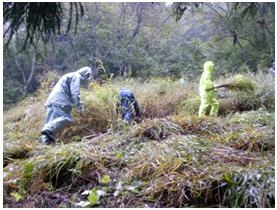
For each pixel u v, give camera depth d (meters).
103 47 14.95
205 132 4.00
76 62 13.94
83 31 13.74
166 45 16.12
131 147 3.62
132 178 2.74
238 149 3.17
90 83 6.52
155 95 6.78
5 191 2.59
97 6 13.84
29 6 2.52
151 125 4.15
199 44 16.89
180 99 6.88
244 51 16.36
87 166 2.95
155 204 2.30
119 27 15.30
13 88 12.29
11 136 4.75
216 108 5.94
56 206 2.43
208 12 16.45
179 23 16.78
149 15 15.91
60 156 3.03
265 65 14.48
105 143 3.78
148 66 13.98
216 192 2.33
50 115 4.63
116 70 15.44
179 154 2.86
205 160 2.72
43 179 2.82
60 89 4.55
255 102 6.35
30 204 2.45
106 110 5.38
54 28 2.69
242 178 2.30
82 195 2.62
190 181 2.36
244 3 6.00
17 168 2.96
